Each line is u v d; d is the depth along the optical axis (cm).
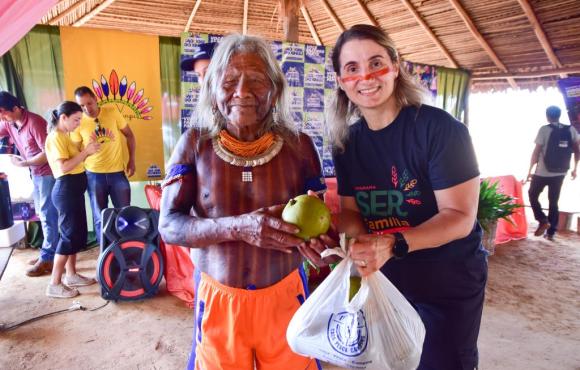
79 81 462
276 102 129
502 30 534
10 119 384
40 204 390
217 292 128
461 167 131
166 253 350
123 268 327
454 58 629
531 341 279
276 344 130
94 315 308
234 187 123
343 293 113
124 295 330
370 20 570
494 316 315
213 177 123
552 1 465
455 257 146
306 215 103
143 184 504
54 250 395
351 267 120
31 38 439
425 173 140
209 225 112
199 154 126
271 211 111
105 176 424
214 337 128
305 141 136
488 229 440
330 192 355
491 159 1255
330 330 112
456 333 148
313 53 493
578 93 579
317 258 112
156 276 338
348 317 111
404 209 149
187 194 125
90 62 462
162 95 498
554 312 324
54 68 452
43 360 248
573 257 469
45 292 350
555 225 550
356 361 108
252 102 117
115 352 257
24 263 430
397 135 141
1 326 285
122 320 300
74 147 339
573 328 298
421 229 123
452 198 132
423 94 144
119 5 513
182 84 439
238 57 116
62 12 490
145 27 564
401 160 142
